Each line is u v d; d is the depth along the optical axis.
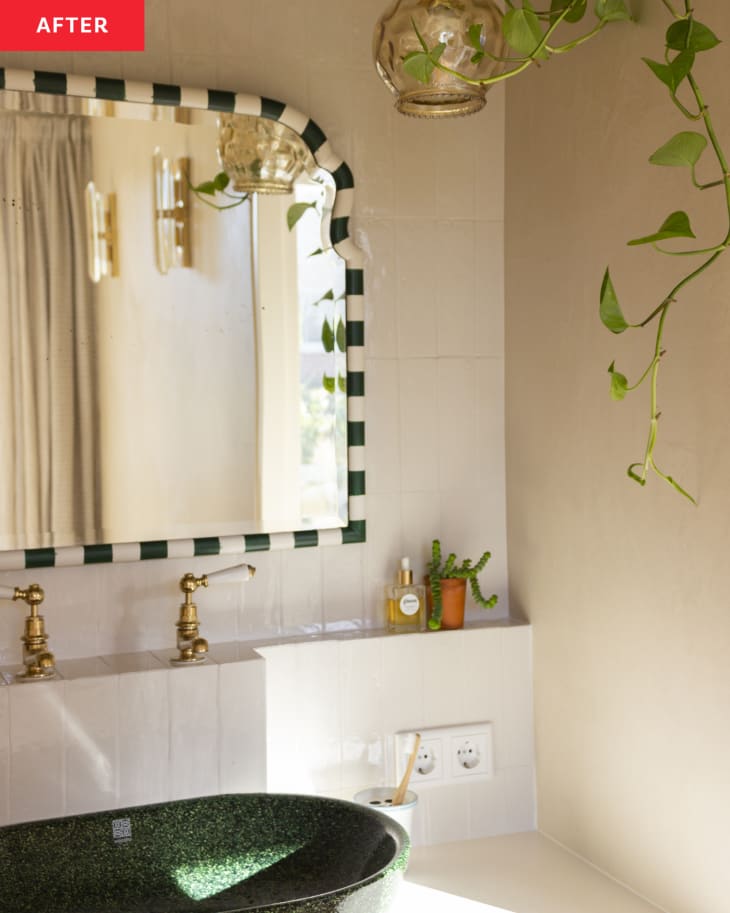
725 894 1.50
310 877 1.58
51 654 1.67
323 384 1.93
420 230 2.01
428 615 2.01
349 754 1.89
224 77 1.86
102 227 1.78
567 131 1.84
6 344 1.74
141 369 1.81
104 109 1.78
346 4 1.94
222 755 1.71
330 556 1.95
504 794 1.98
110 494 1.79
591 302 1.79
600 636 1.78
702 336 1.52
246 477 1.88
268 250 1.88
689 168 1.55
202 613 1.87
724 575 1.49
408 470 2.01
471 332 2.05
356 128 1.96
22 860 1.53
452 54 1.41
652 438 1.44
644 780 1.68
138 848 1.58
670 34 1.44
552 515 1.92
